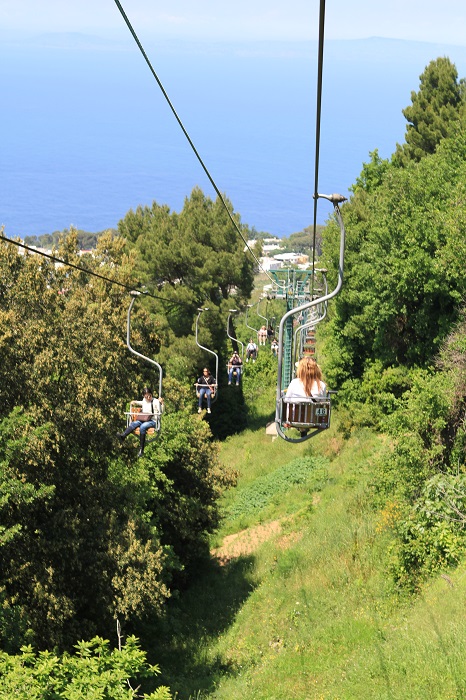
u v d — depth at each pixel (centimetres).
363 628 2098
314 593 2547
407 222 3725
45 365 2186
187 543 3275
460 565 2105
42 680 1492
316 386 1162
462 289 3569
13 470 2022
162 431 3102
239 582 3041
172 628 2684
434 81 6631
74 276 2961
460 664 1561
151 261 6159
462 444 2575
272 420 6456
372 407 4312
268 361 7581
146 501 3053
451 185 3825
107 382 2391
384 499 2753
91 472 2448
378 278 3925
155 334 3272
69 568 2256
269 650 2333
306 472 4234
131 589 2231
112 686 1536
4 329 2156
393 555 2350
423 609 1961
